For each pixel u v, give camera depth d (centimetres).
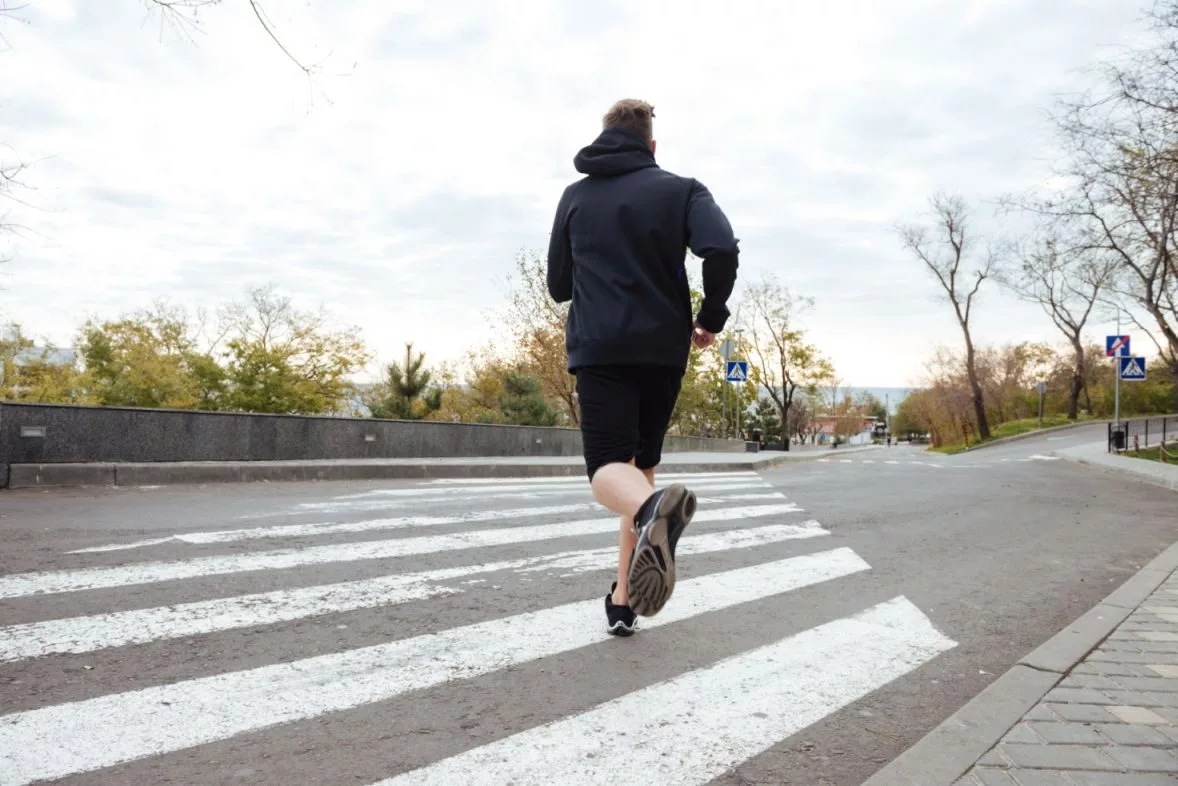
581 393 263
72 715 248
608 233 262
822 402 9719
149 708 256
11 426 816
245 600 389
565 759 231
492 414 2481
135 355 4003
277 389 4106
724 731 257
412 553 518
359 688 281
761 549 584
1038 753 237
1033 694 288
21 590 394
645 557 217
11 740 229
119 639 323
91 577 423
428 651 324
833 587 467
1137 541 702
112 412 906
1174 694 290
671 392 271
